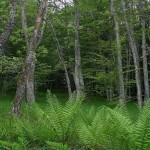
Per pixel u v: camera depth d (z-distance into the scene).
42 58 31.30
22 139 6.64
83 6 26.38
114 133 6.22
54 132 7.63
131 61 34.88
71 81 41.12
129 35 22.64
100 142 6.57
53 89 42.78
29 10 24.59
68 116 7.54
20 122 7.72
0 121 9.05
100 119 7.07
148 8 26.36
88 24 28.41
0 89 32.50
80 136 7.02
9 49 28.67
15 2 12.89
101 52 30.92
